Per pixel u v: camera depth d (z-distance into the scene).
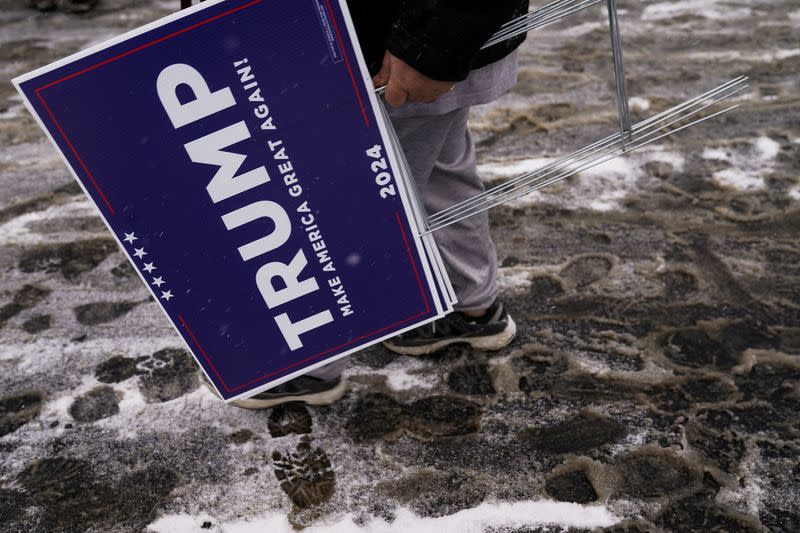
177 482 1.50
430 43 1.08
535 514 1.38
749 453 1.48
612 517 1.37
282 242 1.26
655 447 1.50
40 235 2.41
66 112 1.08
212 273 1.27
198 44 1.07
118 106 1.09
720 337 1.80
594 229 2.27
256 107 1.13
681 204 2.36
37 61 3.86
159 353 1.86
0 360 1.86
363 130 1.18
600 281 2.03
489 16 1.07
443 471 1.48
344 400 1.67
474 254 1.62
